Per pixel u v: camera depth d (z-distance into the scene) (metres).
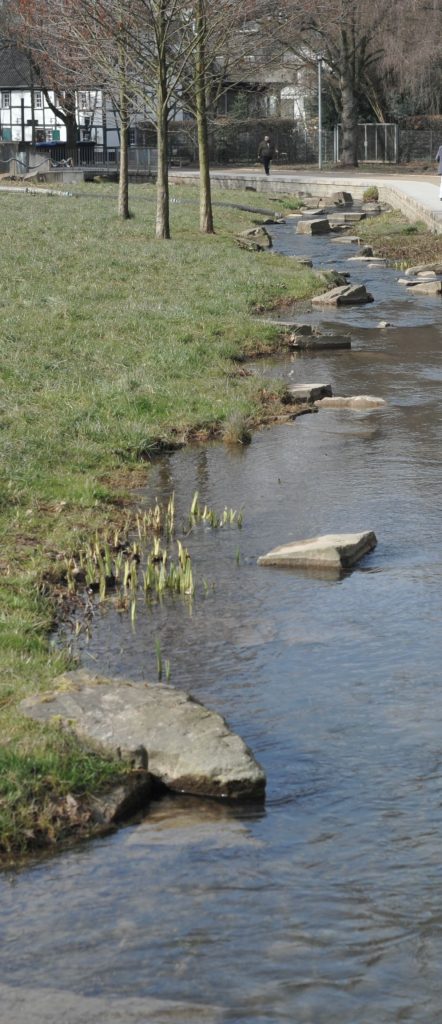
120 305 20.75
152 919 4.96
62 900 5.12
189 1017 4.36
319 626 8.34
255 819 5.84
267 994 4.48
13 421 13.11
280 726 6.81
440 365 17.78
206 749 6.19
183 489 11.77
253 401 15.08
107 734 6.29
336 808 5.92
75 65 36.41
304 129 80.00
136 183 60.25
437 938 4.83
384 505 11.07
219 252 28.80
